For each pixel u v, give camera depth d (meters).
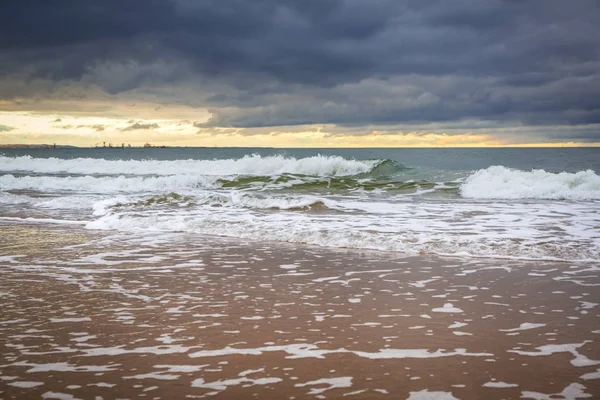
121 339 3.96
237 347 3.79
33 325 4.31
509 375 3.25
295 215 11.12
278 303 4.98
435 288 5.52
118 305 4.92
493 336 4.00
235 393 3.00
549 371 3.31
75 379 3.21
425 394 2.98
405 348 3.75
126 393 3.00
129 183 18.77
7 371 3.34
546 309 4.73
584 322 4.33
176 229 9.80
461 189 15.95
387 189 16.98
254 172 25.48
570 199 14.26
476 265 6.65
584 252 7.14
